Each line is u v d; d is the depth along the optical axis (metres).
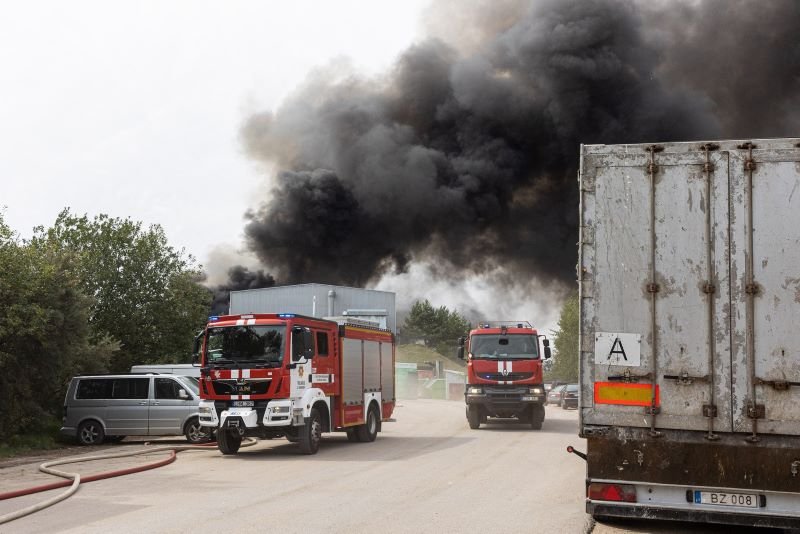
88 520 8.10
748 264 6.86
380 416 19.42
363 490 10.24
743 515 6.75
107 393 19.16
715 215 6.98
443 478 11.52
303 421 15.13
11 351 18.16
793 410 6.65
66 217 27.47
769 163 6.91
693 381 6.88
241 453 16.00
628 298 7.09
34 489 10.34
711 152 7.04
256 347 15.12
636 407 6.99
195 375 22.83
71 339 19.20
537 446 16.98
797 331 6.71
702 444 6.87
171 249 28.52
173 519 8.09
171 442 19.50
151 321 27.69
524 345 22.19
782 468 6.67
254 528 7.57
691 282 6.97
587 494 7.16
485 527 7.70
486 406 22.02
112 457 15.33
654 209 7.12
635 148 7.21
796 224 6.80
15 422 18.75
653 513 6.97
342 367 17.14
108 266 27.22
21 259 18.38
